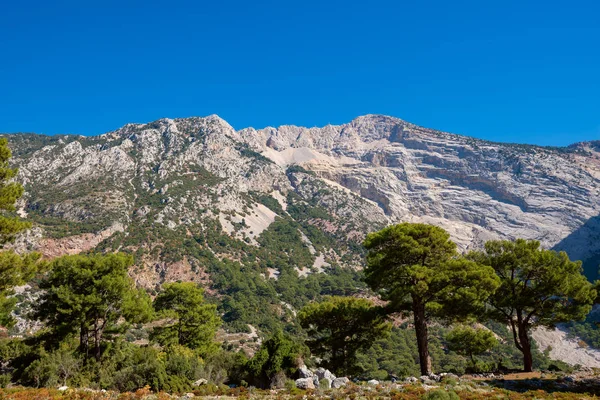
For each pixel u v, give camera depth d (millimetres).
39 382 27156
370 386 23797
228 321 117750
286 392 23094
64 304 33000
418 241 31078
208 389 23781
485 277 28703
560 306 33938
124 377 24891
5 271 24984
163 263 140000
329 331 40000
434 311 30359
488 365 43031
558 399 20047
